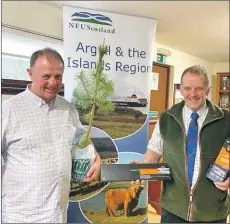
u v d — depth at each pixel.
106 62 1.42
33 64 1.04
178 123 1.14
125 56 1.45
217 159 1.08
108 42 1.42
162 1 1.26
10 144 1.00
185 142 1.12
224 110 1.14
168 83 1.57
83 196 1.54
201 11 1.26
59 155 1.07
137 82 1.49
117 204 1.59
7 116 0.99
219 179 1.06
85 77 1.40
